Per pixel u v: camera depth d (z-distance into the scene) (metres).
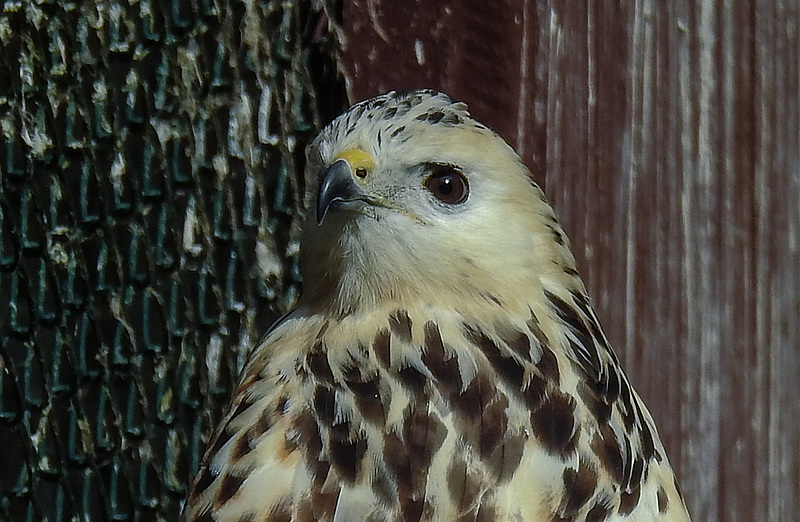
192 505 3.18
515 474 3.15
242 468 3.16
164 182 3.37
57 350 3.36
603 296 3.27
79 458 3.36
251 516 3.15
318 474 3.15
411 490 3.14
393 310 3.21
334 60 3.30
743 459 3.29
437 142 3.23
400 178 3.23
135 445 3.36
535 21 3.25
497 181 3.23
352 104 3.26
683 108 3.28
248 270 3.37
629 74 3.27
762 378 3.29
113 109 3.37
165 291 3.37
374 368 3.18
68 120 3.37
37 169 3.37
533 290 3.22
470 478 3.15
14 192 3.37
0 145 3.37
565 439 3.17
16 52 3.38
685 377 3.28
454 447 3.16
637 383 3.27
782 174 3.30
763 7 3.30
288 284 3.37
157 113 3.37
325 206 3.23
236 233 3.37
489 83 3.25
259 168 3.36
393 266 3.22
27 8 3.38
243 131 3.37
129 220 3.37
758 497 3.29
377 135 3.23
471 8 3.25
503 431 3.16
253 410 3.18
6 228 3.36
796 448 3.30
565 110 3.26
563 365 3.20
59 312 3.36
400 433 3.16
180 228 3.37
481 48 3.25
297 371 3.19
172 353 3.37
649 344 3.27
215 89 3.37
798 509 3.29
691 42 3.29
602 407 3.19
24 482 3.35
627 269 3.27
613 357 3.22
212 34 3.37
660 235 3.28
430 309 3.21
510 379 3.18
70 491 3.36
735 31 3.30
